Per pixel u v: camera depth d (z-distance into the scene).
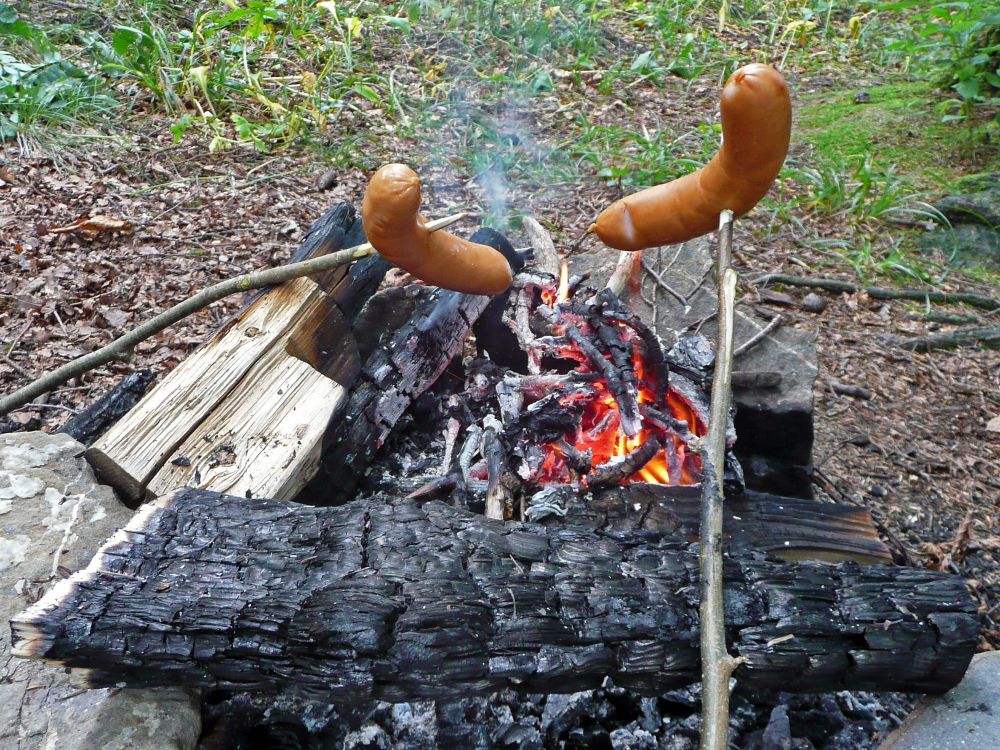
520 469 0.68
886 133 1.83
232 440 0.68
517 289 0.85
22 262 1.22
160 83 1.65
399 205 0.52
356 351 0.81
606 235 0.63
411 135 1.70
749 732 0.62
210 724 0.59
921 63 2.18
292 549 0.54
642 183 1.57
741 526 0.66
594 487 0.67
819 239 1.51
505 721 0.61
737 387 0.82
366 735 0.60
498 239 0.88
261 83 1.79
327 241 0.82
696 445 0.70
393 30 2.11
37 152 1.46
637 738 0.61
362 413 0.77
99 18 1.86
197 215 1.39
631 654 0.51
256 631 0.49
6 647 0.56
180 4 1.99
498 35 2.13
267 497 0.65
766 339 0.89
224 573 0.53
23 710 0.53
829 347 1.25
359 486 0.77
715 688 0.48
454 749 0.60
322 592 0.51
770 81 0.52
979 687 0.57
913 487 1.00
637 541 0.57
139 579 0.52
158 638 0.49
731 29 2.43
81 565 0.61
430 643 0.49
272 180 1.51
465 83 1.94
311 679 0.49
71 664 0.49
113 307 1.16
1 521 0.63
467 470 0.72
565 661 0.50
